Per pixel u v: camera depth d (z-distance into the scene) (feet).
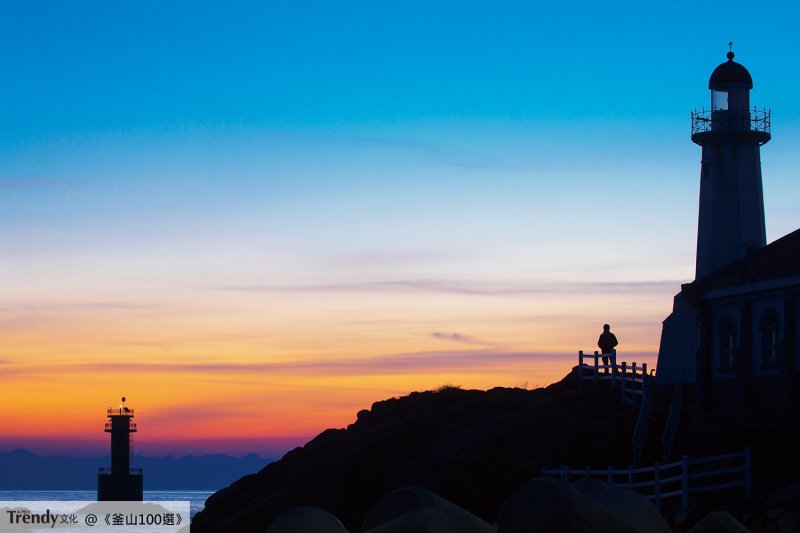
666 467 125.59
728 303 154.40
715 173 209.77
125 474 423.64
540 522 79.20
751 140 209.26
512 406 172.45
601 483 96.94
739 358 149.07
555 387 184.03
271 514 161.68
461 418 170.91
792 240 157.48
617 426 154.51
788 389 140.97
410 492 94.07
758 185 210.18
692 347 172.14
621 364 167.63
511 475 149.38
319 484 162.61
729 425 142.72
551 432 156.87
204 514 178.81
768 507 112.68
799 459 123.75
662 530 91.20
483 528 89.61
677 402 154.92
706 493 125.59
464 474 150.20
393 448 165.78
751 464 123.54
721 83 209.87
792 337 142.00
